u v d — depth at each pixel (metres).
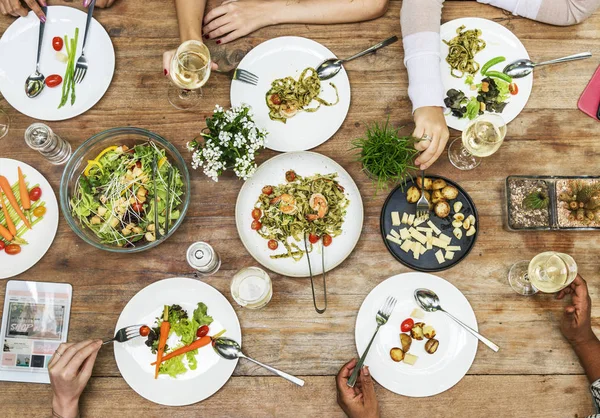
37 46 1.58
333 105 1.57
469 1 1.63
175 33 1.60
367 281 1.51
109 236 1.48
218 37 1.61
